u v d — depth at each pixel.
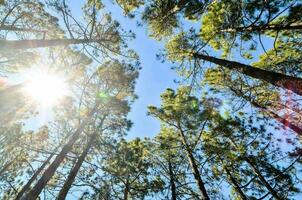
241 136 13.33
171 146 14.31
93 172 14.08
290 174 11.98
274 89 11.59
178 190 13.91
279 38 12.21
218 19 11.42
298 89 8.03
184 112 13.37
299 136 10.95
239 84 12.79
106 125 15.54
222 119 13.01
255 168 12.32
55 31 13.88
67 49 14.22
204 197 11.18
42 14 13.34
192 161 12.99
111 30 13.16
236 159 12.45
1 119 13.40
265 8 9.88
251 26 10.38
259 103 12.43
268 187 11.55
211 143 13.15
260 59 12.47
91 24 12.80
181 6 11.56
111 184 14.05
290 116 11.05
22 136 14.61
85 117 14.27
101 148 14.20
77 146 14.57
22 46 9.84
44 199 12.77
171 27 12.80
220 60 11.54
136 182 15.38
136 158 14.04
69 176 12.04
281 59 11.92
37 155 15.11
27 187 13.04
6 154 13.95
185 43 12.78
